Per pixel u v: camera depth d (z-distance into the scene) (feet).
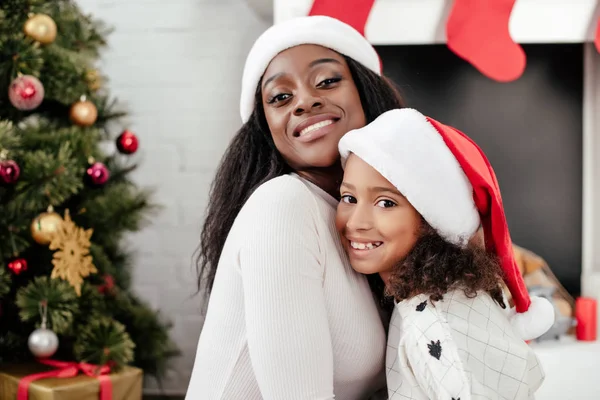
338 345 2.56
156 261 7.77
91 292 5.80
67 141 5.38
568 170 5.96
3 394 5.42
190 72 7.59
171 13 7.55
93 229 5.95
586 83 5.88
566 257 6.02
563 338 5.70
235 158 3.08
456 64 5.86
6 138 4.98
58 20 5.68
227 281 2.52
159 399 7.54
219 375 2.52
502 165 5.98
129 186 6.35
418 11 5.41
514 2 5.23
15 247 5.17
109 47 7.28
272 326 2.27
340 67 2.92
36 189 5.20
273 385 2.26
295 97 2.83
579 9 5.32
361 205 2.55
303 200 2.46
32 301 5.29
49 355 5.39
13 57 5.07
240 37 7.51
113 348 5.66
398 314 2.63
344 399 2.74
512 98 5.91
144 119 7.66
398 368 2.57
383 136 2.50
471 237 2.66
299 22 2.86
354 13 5.22
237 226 2.53
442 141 2.59
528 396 2.44
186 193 7.69
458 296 2.48
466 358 2.31
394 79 5.88
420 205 2.46
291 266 2.31
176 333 7.77
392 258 2.56
